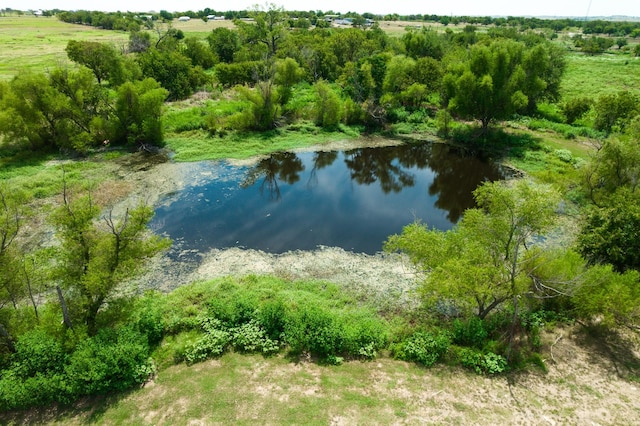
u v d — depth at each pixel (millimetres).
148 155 34812
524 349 14883
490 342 14648
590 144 37312
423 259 16297
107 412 12422
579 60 86938
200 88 56031
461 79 36812
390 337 15664
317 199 29703
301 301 17875
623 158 20797
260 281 19375
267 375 13820
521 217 14438
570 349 14914
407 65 47156
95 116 35688
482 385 13297
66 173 29953
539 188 15367
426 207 28891
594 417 12031
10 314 14797
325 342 14508
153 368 13930
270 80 41781
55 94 32812
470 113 38344
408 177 34562
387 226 25609
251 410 12391
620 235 17172
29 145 34188
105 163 32688
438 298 15953
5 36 103750
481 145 38812
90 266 14039
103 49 49500
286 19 82562
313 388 13234
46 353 13062
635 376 13625
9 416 12375
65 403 12680
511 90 36844
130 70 48750
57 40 98938
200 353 14695
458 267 14109
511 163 34938
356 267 20797
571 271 15594
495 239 15320
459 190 31875
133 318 16109
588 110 45312
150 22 127000
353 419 12031
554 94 47844
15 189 26469
